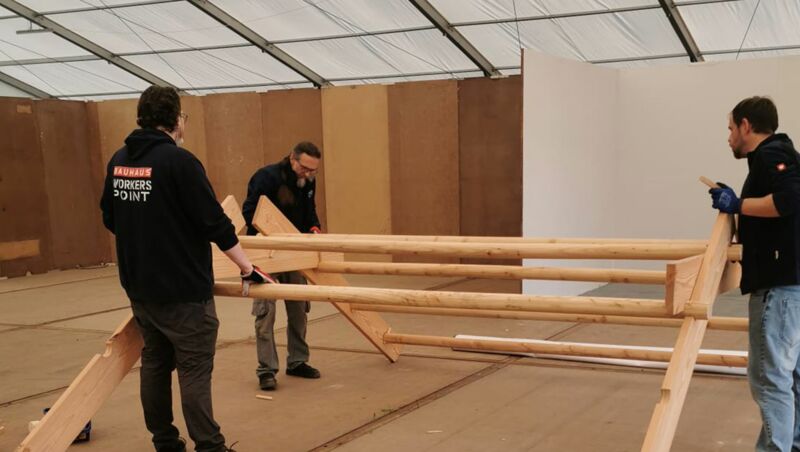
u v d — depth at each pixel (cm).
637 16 998
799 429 315
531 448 360
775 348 293
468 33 1116
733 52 1077
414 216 964
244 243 414
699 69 831
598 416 404
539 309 311
